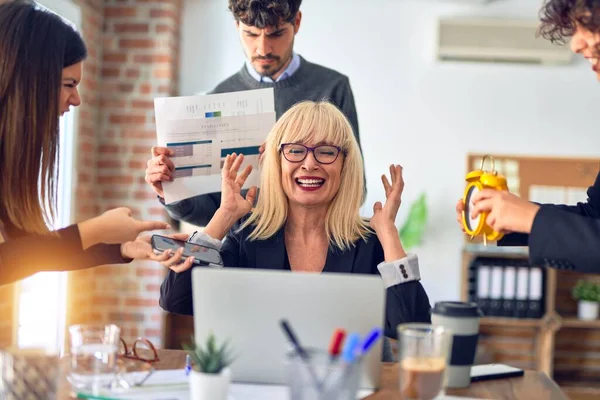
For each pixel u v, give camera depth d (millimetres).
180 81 4395
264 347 1406
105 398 1309
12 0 1712
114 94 4191
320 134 1986
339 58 4434
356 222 2041
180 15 4395
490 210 1544
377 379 1433
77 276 3918
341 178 2031
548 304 4211
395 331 1837
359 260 2008
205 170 2164
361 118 4434
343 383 1121
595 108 4422
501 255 4344
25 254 1549
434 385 1266
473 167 4406
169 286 1953
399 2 4430
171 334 4316
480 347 4441
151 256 1689
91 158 4109
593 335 4473
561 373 4484
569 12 1537
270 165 2041
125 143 4184
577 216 1452
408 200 4422
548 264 1460
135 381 1414
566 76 4422
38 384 1155
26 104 1648
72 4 3725
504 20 4352
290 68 2721
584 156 4414
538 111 4426
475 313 1489
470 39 4359
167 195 2172
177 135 2145
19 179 1661
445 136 4430
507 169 4418
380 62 4426
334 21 4430
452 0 4430
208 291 1405
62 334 3721
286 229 2057
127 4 4180
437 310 1499
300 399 1132
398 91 4430
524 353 4438
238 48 4395
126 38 4180
